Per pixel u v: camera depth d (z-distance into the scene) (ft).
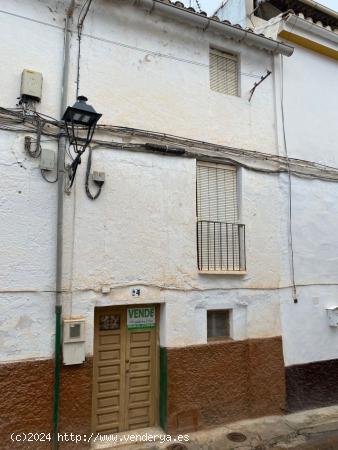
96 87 18.78
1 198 16.07
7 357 15.56
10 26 17.17
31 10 17.71
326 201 25.36
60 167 17.17
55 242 16.89
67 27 18.28
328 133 26.32
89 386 16.92
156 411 19.29
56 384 16.17
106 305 17.67
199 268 20.43
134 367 19.04
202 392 19.49
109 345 18.58
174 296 19.39
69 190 17.34
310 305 23.71
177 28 21.33
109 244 17.99
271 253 22.63
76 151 16.06
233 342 20.80
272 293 22.38
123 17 19.86
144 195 19.15
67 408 16.37
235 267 21.52
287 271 23.13
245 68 23.52
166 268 19.31
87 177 17.75
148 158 19.52
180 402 18.89
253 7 29.09
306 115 25.48
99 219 17.90
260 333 21.65
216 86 22.84
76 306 16.99
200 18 20.67
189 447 17.74
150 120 19.89
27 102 16.88
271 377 21.56
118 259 18.13
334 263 25.11
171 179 20.01
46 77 17.66
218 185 21.86
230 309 21.16
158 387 19.33
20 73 17.11
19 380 15.60
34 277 16.34
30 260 16.34
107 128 18.58
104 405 18.28
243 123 22.84
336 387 23.84
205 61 22.12
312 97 26.03
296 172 24.25
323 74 26.96
